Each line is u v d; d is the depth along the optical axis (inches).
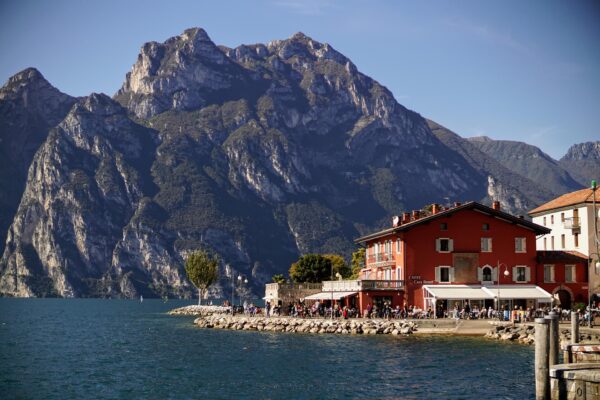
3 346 3786.9
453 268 4421.8
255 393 2162.9
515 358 2792.8
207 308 7780.5
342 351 3122.5
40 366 2851.9
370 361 2780.5
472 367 2576.3
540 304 4397.1
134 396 2142.0
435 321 3932.1
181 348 3511.3
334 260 7741.1
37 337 4480.8
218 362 2888.8
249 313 5634.8
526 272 4478.3
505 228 4498.0
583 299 4493.1
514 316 3897.6
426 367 2591.0
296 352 3159.5
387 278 4726.9
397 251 4537.4
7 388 2300.7
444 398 2034.9
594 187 3046.3
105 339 4244.6
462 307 4325.8
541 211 5216.5
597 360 1936.5
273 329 4439.0
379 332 3880.4
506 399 2010.3
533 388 2169.0
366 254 5344.5
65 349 3592.5
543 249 5206.7
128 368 2760.8
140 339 4178.2
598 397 1595.7
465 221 4463.6
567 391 1643.7
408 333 3777.1
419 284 4397.1
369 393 2132.1
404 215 5032.0
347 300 4574.3
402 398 2048.5
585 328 3213.6
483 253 4458.7
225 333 4404.5
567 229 4822.8
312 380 2378.2
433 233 4434.1
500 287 4367.6
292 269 7780.5
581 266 4517.7
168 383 2368.4
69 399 2103.8
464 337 3599.9
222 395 2137.1
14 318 7470.5
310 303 5231.3
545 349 1690.5
